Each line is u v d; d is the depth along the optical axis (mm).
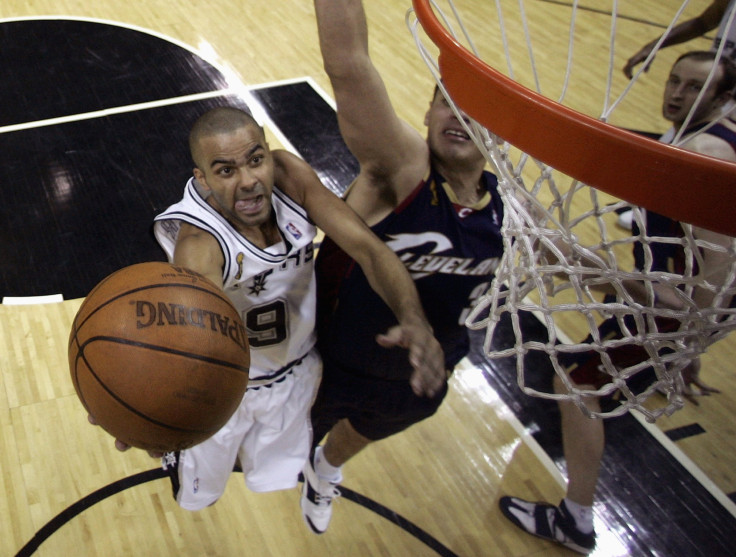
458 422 3076
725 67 2547
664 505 2797
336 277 2062
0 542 2508
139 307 1335
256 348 1947
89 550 2508
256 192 1626
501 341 3416
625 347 2320
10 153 4254
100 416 1356
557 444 3012
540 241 1619
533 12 6121
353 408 2279
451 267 1981
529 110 1146
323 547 2600
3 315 3307
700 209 1053
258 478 2189
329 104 4934
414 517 2725
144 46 5469
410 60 5496
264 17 6000
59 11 5906
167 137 4477
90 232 3742
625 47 5660
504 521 2734
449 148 1814
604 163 1098
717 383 3256
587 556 2648
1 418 2902
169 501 2676
